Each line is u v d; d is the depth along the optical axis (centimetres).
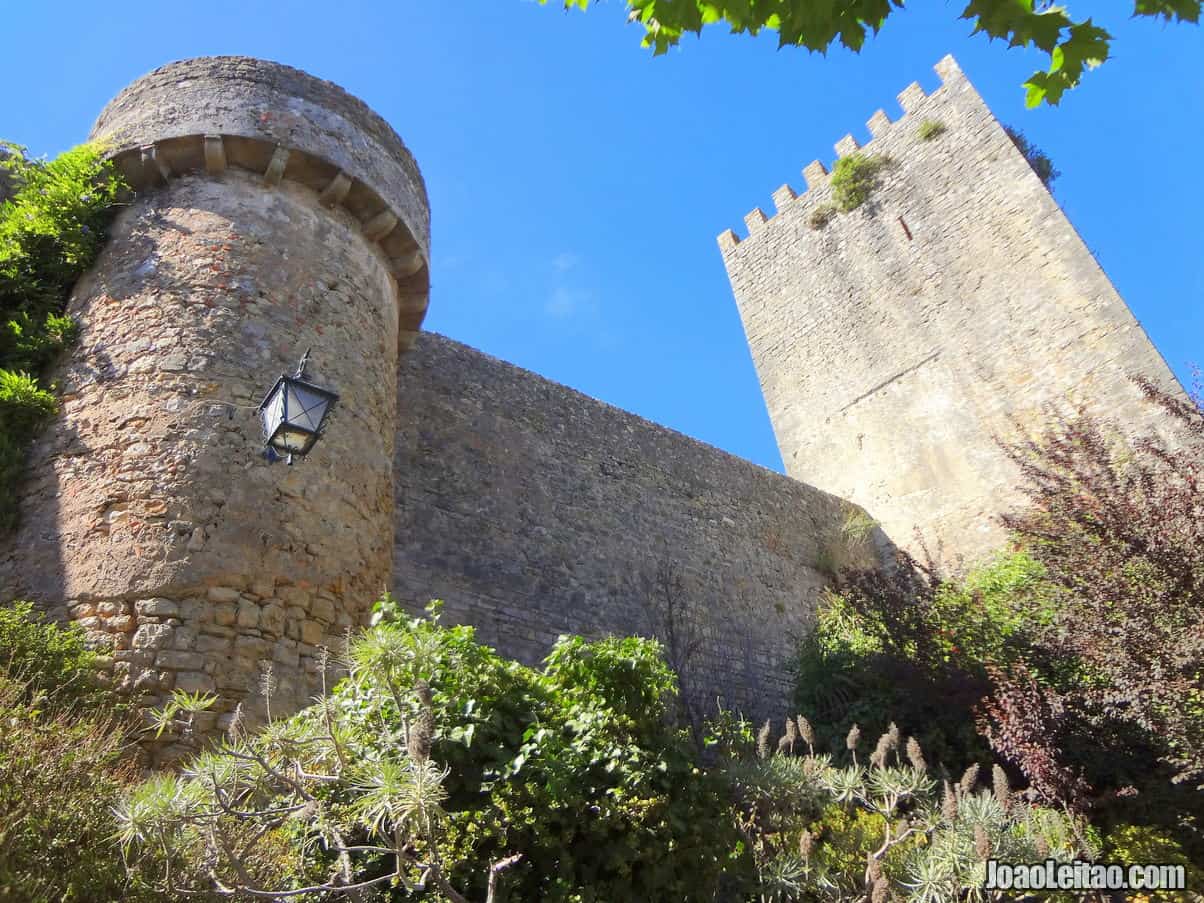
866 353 1980
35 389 722
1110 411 1555
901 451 1822
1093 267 1689
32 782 350
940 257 1931
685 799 495
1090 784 718
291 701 617
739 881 494
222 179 848
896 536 1742
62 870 337
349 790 422
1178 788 712
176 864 364
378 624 483
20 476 695
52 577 634
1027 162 1881
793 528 1598
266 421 545
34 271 812
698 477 1480
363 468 779
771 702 1236
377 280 913
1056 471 1005
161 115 859
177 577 616
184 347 732
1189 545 745
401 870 366
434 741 444
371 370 845
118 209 847
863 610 1062
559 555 1177
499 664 503
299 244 841
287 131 870
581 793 462
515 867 434
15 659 529
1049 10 390
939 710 901
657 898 461
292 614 652
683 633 1211
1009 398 1702
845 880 498
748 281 2327
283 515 684
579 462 1299
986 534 1612
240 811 363
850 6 395
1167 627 714
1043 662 861
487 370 1266
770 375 2152
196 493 657
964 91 2044
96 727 493
